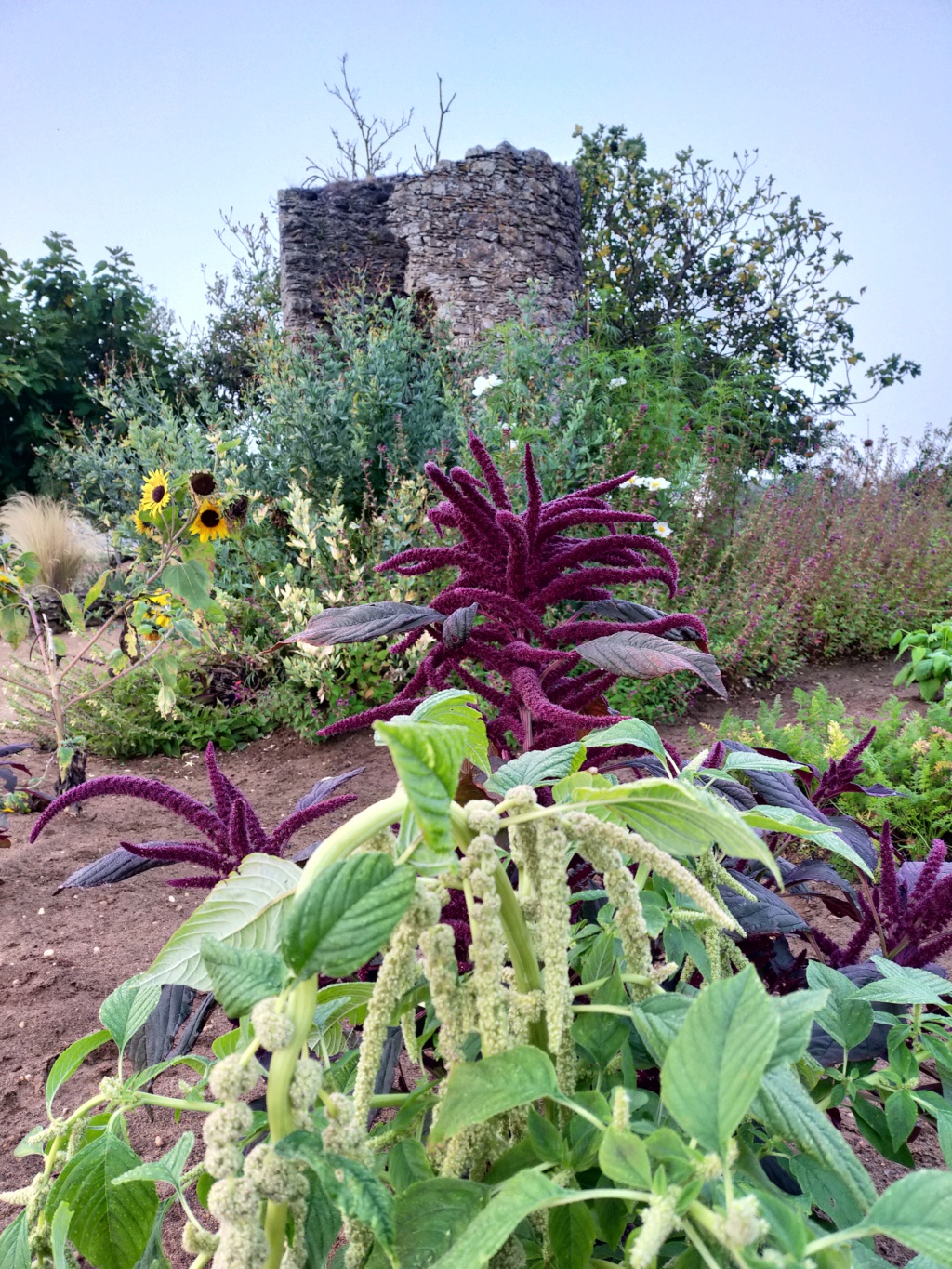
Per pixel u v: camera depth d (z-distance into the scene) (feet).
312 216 39.83
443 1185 2.00
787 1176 3.11
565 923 1.89
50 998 8.36
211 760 4.07
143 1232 2.61
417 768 1.65
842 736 10.95
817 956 6.12
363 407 23.95
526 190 39.34
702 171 51.24
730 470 27.66
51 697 14.24
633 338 49.29
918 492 32.81
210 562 14.08
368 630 4.14
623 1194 1.53
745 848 1.94
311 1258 2.26
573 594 4.53
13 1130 6.44
